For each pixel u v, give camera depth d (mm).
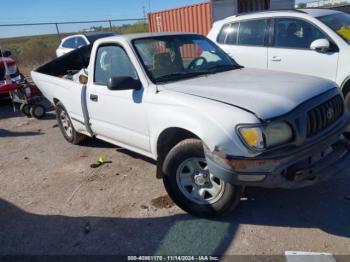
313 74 5895
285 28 6273
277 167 2865
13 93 8492
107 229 3490
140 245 3211
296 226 3262
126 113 4082
